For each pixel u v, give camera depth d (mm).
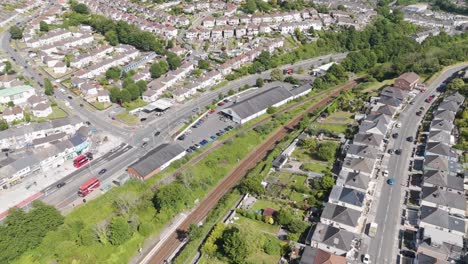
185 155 172750
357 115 195625
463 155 159625
